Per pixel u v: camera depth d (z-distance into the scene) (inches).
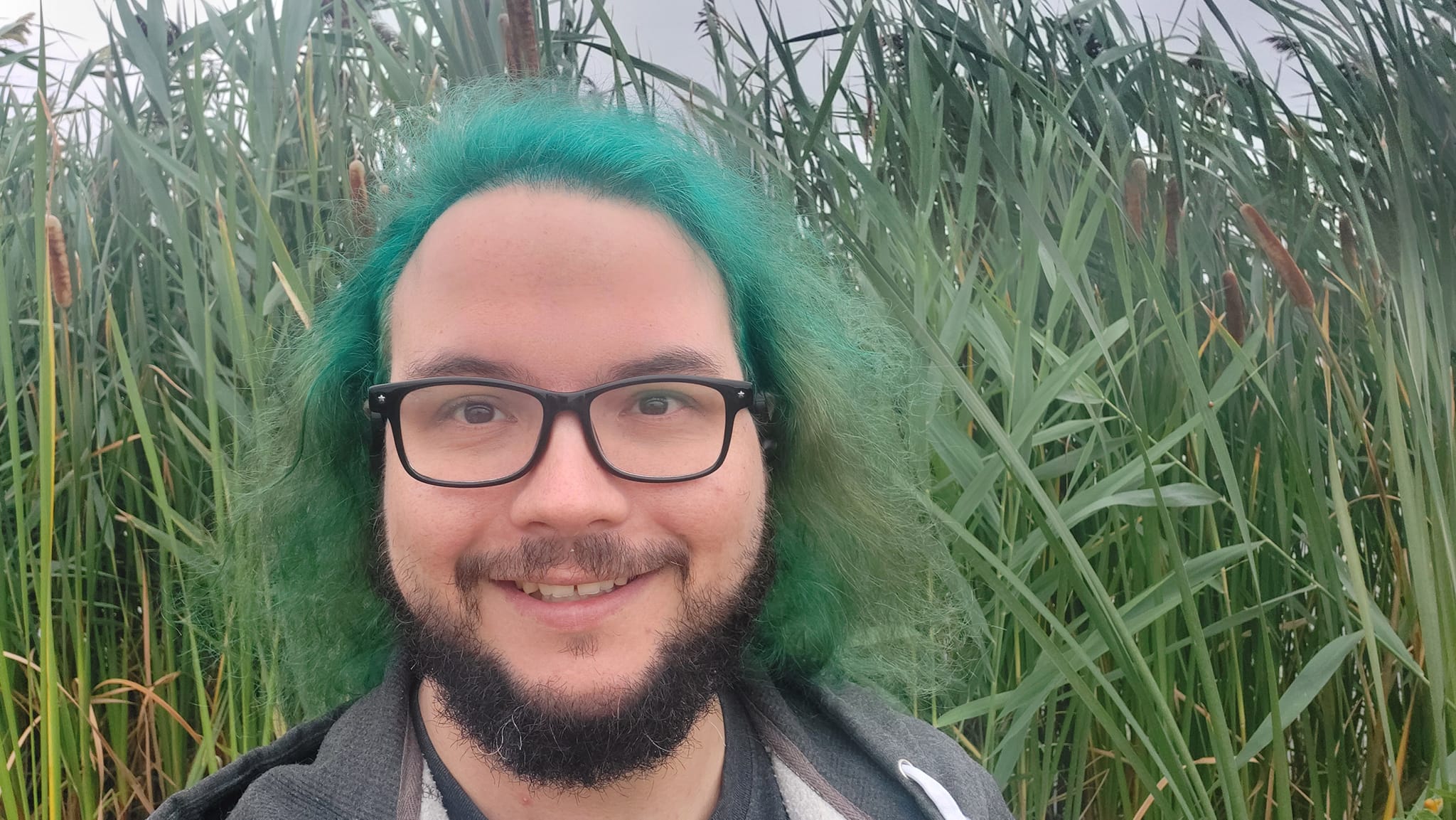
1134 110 40.7
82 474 31.8
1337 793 33.7
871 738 19.1
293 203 36.0
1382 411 31.1
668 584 16.1
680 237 17.0
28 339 37.0
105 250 33.0
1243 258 38.3
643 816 16.7
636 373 16.0
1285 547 29.2
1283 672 35.9
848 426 22.3
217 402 30.9
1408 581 30.4
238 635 26.9
